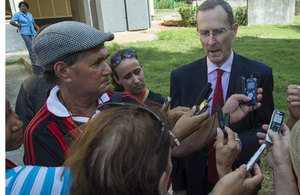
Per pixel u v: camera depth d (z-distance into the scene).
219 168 1.27
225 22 1.63
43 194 0.85
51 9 21.08
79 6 14.39
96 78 1.20
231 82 1.73
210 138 1.55
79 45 1.12
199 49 9.60
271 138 1.29
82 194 0.76
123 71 2.21
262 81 1.71
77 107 1.30
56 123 1.22
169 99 1.32
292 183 1.18
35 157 1.19
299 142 0.91
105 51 1.22
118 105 0.87
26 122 1.58
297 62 7.24
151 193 0.77
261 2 14.43
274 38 10.84
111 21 13.88
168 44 10.60
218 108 1.41
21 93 1.63
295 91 1.54
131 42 11.38
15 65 9.50
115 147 0.72
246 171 1.14
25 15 9.02
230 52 1.77
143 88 2.33
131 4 13.84
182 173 1.92
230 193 1.07
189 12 15.00
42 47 1.15
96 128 0.79
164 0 27.83
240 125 1.75
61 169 0.90
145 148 0.73
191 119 1.37
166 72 7.10
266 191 2.67
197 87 1.85
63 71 1.18
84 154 0.77
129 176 0.71
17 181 0.86
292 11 14.88
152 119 0.81
